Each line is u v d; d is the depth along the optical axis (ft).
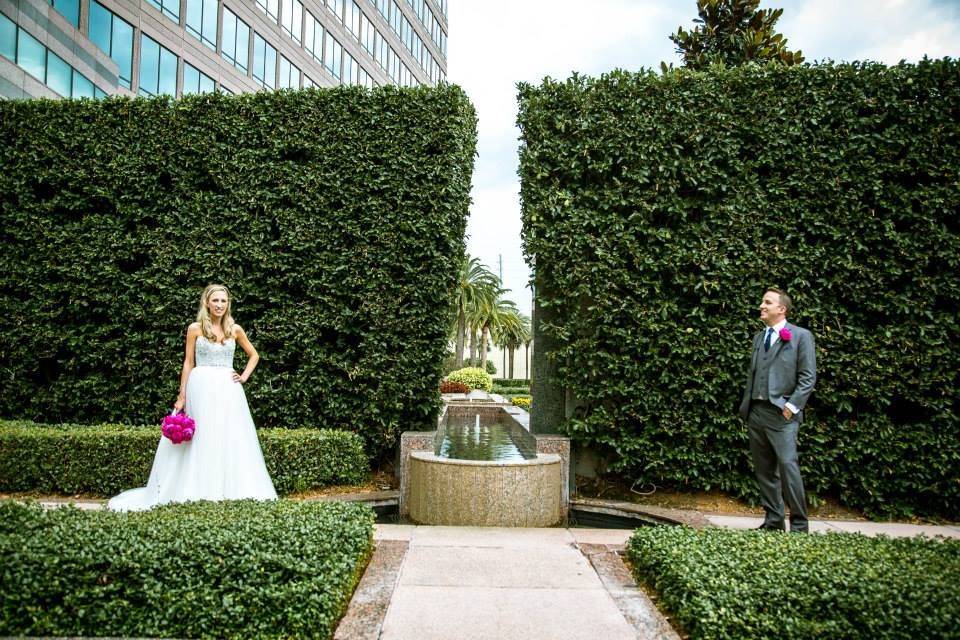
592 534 15.98
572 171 21.44
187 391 16.55
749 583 9.64
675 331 20.36
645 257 20.56
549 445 19.97
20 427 21.02
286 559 9.63
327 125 23.26
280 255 22.80
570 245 21.13
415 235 22.63
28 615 9.05
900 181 20.40
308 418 22.61
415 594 11.06
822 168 20.31
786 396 15.17
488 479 17.71
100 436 19.67
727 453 20.15
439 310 22.47
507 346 157.99
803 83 20.88
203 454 15.99
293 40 97.45
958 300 19.62
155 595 9.12
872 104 20.34
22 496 19.39
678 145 20.88
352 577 11.03
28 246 23.95
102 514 11.30
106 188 23.72
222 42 80.53
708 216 20.76
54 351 23.30
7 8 50.42
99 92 61.36
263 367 22.70
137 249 23.38
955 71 20.07
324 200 22.84
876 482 19.43
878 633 8.73
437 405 22.36
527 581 11.90
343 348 22.95
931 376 19.19
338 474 20.67
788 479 14.87
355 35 118.11
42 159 24.06
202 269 23.20
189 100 23.81
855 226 20.01
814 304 19.97
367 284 22.39
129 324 23.21
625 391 20.30
